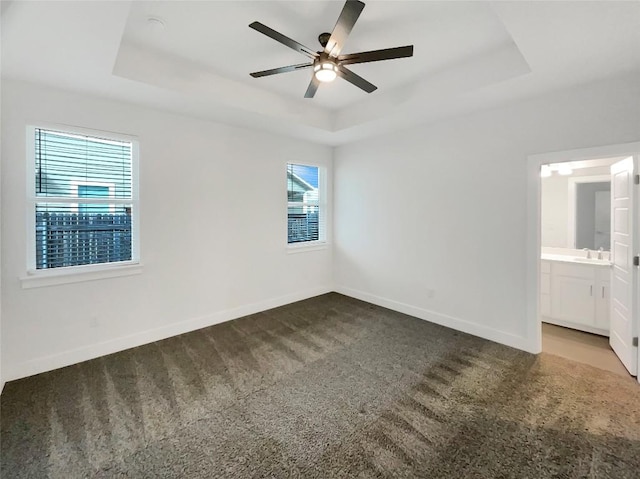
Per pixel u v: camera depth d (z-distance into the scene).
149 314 3.18
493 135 3.12
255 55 2.56
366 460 1.66
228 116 3.36
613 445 1.76
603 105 2.46
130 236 3.12
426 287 3.81
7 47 1.97
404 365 2.70
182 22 2.10
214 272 3.67
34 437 1.83
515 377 2.49
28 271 2.54
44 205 2.66
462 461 1.65
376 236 4.39
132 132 3.00
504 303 3.12
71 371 2.60
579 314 3.47
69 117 2.66
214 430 1.90
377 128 3.84
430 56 2.56
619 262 2.78
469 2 1.90
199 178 3.49
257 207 4.05
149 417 2.01
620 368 2.64
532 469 1.60
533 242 2.88
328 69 2.07
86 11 1.64
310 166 4.84
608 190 3.60
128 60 2.40
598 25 1.75
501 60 2.46
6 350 2.43
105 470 1.60
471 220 3.34
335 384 2.40
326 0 1.88
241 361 2.78
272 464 1.64
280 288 4.39
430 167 3.69
